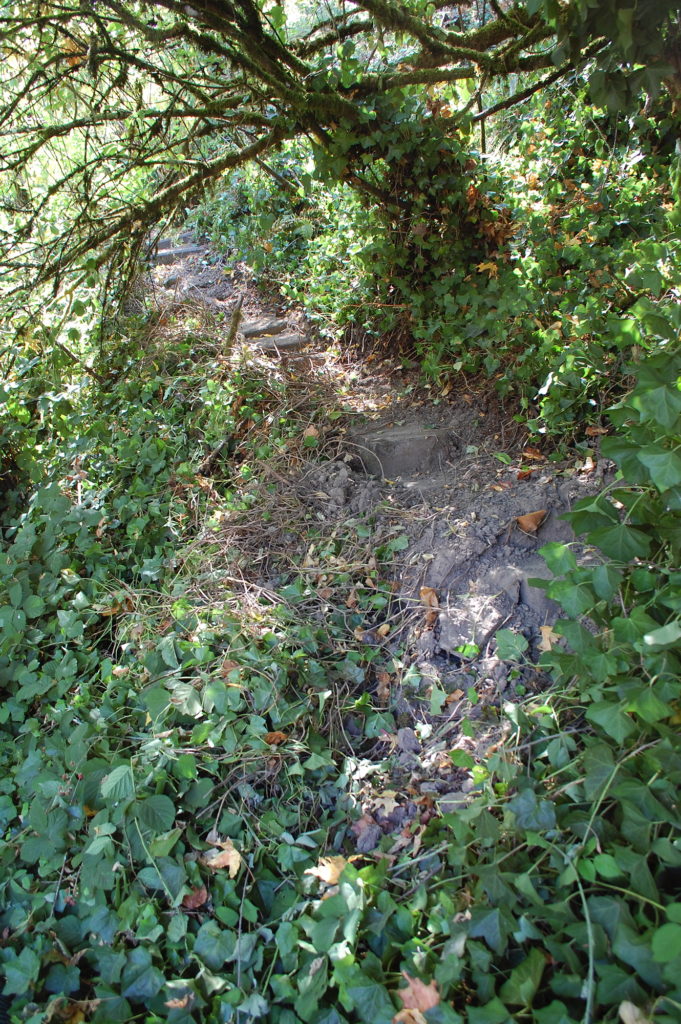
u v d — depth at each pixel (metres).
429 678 2.61
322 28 3.70
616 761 1.84
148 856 2.08
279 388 4.14
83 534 3.24
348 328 4.81
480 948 1.67
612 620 1.98
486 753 2.22
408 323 4.45
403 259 4.27
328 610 2.89
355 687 2.65
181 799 2.25
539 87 3.86
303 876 2.06
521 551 2.87
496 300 3.68
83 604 2.96
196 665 2.56
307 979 1.77
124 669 2.69
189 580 3.07
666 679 1.81
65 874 2.23
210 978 1.84
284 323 5.04
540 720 2.14
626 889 1.62
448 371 4.10
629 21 2.02
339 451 3.70
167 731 2.34
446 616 2.73
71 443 3.74
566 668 2.00
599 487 2.94
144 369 4.33
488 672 2.52
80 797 2.29
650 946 1.50
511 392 3.75
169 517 3.45
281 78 3.41
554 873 1.82
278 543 3.26
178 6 2.97
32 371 3.92
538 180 4.57
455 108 4.57
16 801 2.53
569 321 3.23
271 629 2.72
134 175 4.40
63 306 4.33
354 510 3.36
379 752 2.46
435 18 4.57
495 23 3.43
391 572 3.03
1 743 2.68
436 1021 1.59
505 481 3.26
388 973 1.76
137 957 1.93
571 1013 1.54
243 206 6.31
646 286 2.42
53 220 4.01
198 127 3.97
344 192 4.85
